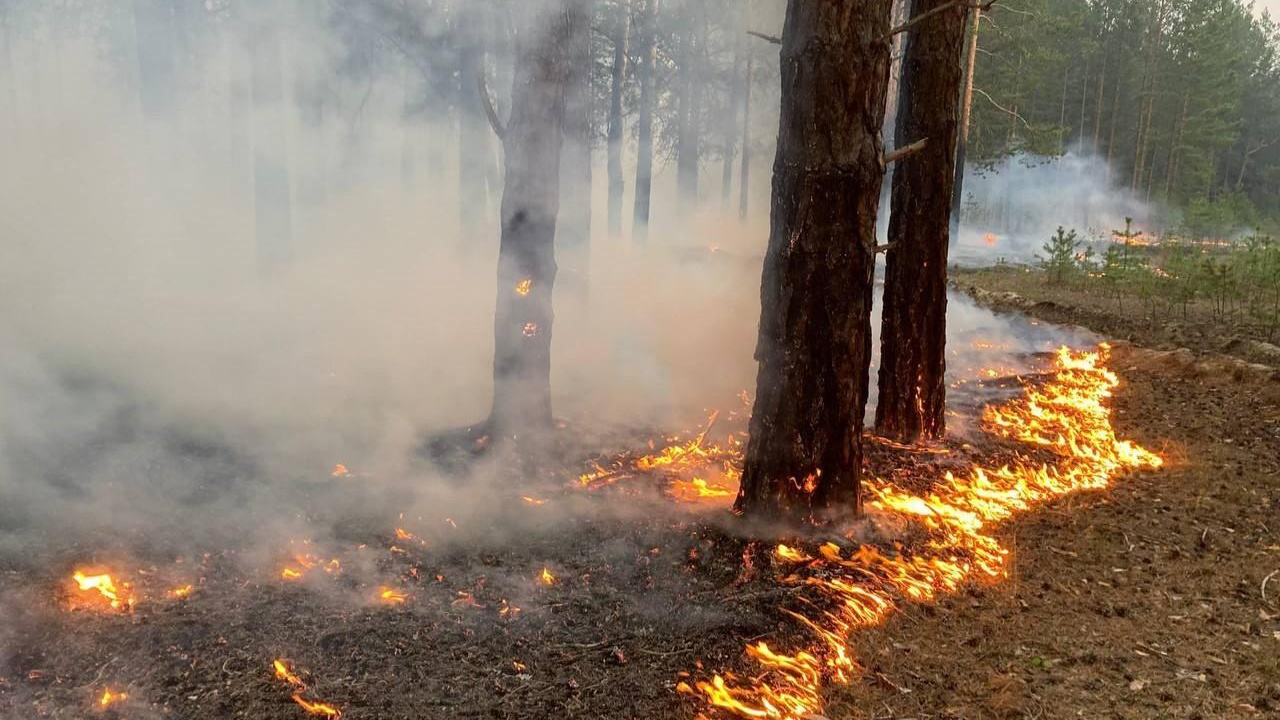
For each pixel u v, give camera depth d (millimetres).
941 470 5711
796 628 3480
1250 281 11953
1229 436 6672
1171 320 10898
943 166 6070
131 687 2867
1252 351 8859
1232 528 4949
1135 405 7656
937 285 6203
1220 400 7535
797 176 4199
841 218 4195
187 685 2891
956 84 6047
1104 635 3658
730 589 3791
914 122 6039
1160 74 39344
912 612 3758
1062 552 4574
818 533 4293
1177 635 3678
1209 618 3832
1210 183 42594
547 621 3488
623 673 3119
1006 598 3984
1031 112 36031
